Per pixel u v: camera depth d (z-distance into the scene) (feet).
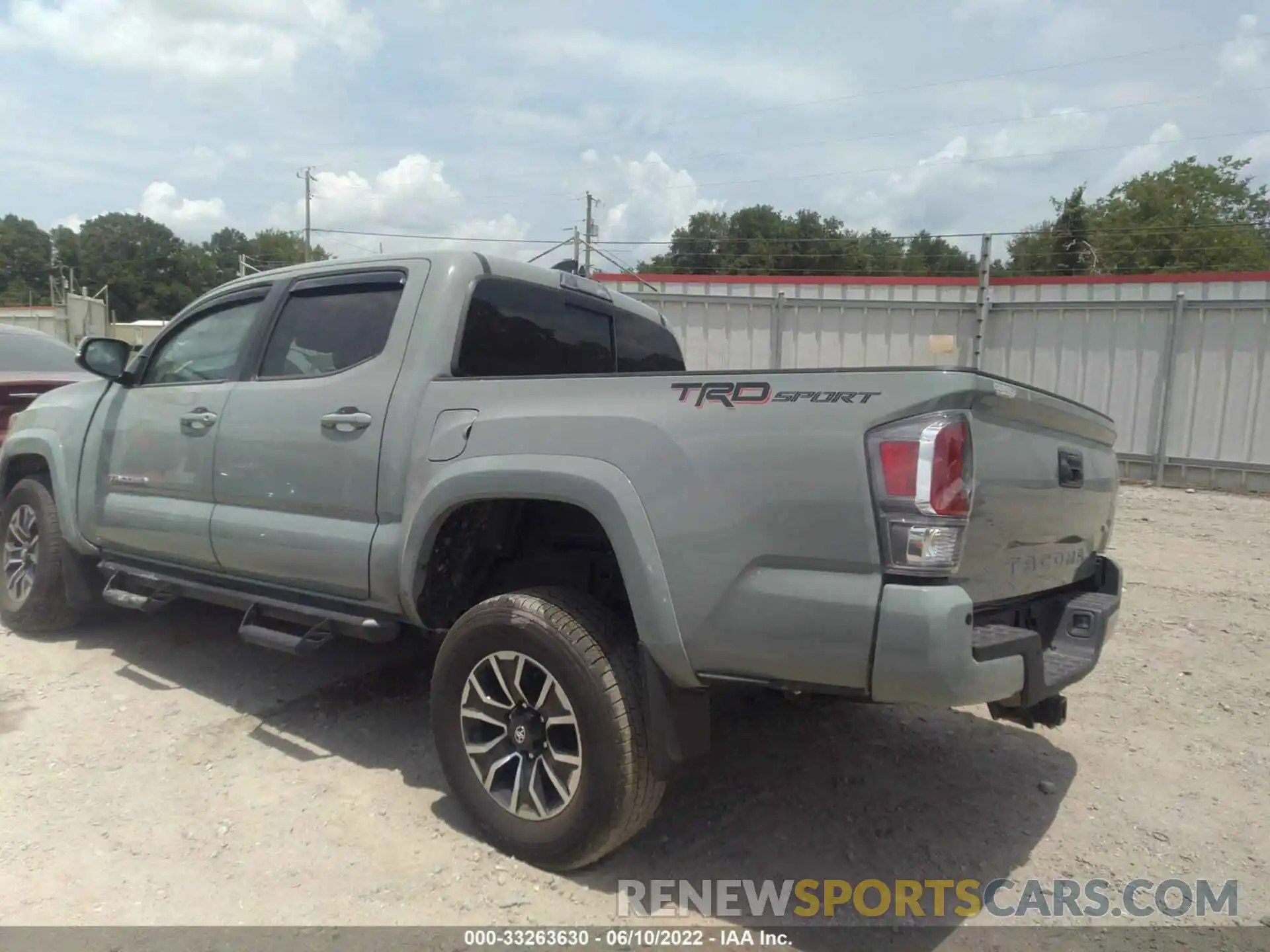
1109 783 11.96
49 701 13.83
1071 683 9.32
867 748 12.93
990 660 7.88
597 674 8.91
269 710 13.74
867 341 38.29
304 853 9.83
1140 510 30.12
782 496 7.99
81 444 15.76
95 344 14.74
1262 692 14.99
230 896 9.03
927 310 37.40
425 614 10.84
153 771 11.64
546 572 11.03
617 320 14.98
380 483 10.93
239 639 17.04
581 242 42.14
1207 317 33.14
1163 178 178.19
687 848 10.15
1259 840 10.61
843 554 7.75
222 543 12.83
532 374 12.63
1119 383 34.91
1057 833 10.70
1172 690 15.08
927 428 7.58
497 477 9.65
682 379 8.83
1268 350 32.24
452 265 11.46
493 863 9.71
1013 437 8.93
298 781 11.49
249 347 13.30
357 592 11.27
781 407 8.14
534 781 9.58
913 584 7.56
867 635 7.63
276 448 12.13
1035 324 36.11
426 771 11.85
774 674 8.19
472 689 10.01
